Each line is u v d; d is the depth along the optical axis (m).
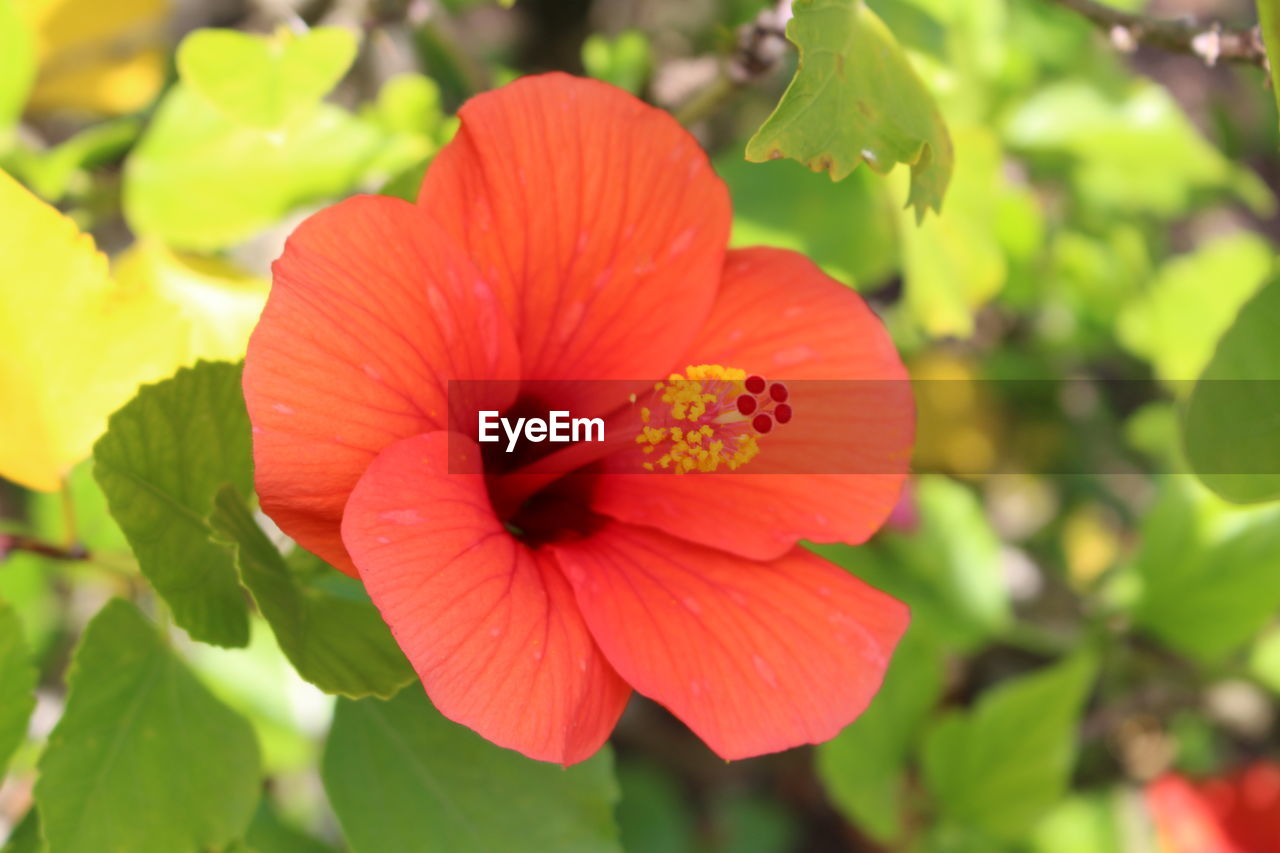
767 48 0.54
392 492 0.44
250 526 0.46
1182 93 1.04
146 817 0.47
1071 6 0.52
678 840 0.80
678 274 0.48
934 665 0.63
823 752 0.62
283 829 0.57
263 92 0.51
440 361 0.45
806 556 0.48
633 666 0.45
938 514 0.65
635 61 0.61
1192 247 1.02
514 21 0.94
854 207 0.61
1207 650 0.63
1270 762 0.71
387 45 0.66
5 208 0.47
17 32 0.56
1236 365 0.48
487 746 0.49
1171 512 0.63
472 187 0.46
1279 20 0.45
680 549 0.48
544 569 0.46
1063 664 0.64
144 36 0.70
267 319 0.43
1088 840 0.69
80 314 0.48
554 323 0.48
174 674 0.48
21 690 0.48
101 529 0.52
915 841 0.63
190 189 0.57
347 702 0.48
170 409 0.47
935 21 0.57
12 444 0.48
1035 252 0.69
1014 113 0.67
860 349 0.48
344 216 0.45
